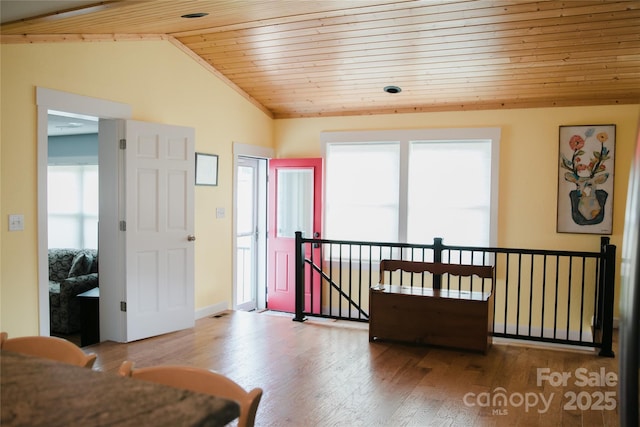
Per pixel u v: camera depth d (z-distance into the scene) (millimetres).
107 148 4375
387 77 5328
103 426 848
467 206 5832
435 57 4777
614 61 4516
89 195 6957
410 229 6062
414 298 4195
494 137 5586
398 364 3787
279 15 4164
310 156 6543
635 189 907
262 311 6590
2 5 2947
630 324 917
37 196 3678
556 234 5406
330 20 4297
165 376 1434
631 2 3672
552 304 5418
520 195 5527
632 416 932
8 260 3514
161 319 4566
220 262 5691
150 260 4484
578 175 5297
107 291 4402
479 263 5789
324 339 4445
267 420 2834
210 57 5316
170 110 4945
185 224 4738
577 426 2795
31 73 3643
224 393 1369
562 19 3965
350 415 2904
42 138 3705
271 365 3750
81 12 3176
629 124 5113
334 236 6449
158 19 3912
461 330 4062
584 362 3863
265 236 6660
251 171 6559
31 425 848
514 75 4965
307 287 6441
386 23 4277
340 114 6348
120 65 4383
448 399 3143
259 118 6402
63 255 5918
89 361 1497
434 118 5883
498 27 4172
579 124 5281
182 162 4695
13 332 3551
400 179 6027
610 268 3949
